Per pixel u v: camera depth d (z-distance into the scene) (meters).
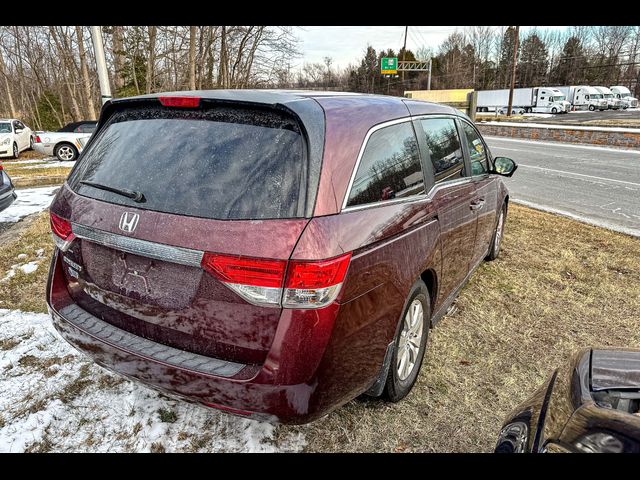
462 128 3.57
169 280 1.90
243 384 1.75
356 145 2.05
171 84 26.50
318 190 1.81
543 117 41.66
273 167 1.84
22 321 3.45
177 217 1.86
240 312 1.77
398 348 2.42
